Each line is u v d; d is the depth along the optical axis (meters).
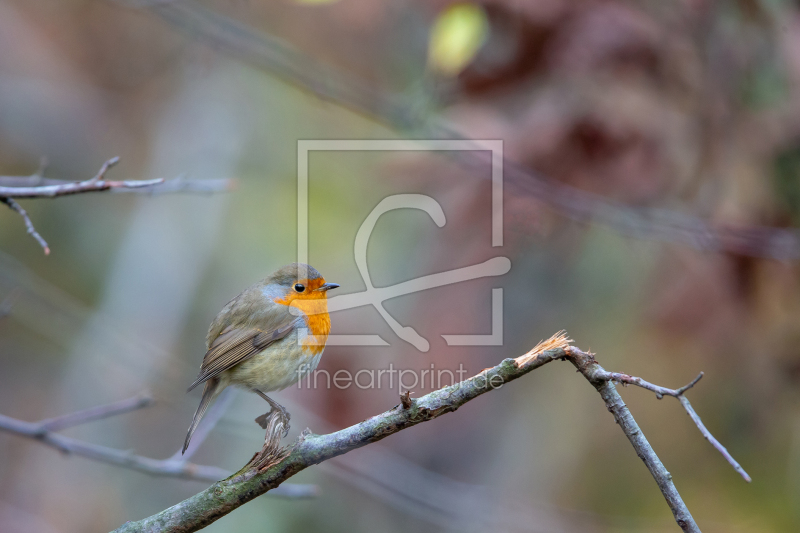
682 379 11.21
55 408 16.41
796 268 9.78
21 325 17.92
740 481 11.45
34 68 15.91
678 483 11.70
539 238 10.20
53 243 16.80
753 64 9.59
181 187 7.20
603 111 9.46
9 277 11.38
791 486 11.15
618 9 9.57
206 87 15.39
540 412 13.09
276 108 15.73
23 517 15.26
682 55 9.54
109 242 16.98
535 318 11.61
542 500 12.73
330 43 13.93
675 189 9.69
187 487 15.79
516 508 11.95
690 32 9.53
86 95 16.27
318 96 9.55
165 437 15.55
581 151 9.63
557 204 9.12
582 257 11.32
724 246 9.07
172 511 5.09
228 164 15.37
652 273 10.45
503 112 9.96
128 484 15.62
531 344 11.56
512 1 9.57
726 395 11.01
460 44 8.99
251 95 15.59
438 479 12.38
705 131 9.55
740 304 9.86
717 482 11.55
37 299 12.37
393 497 11.80
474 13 9.04
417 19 13.05
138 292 14.62
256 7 13.59
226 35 9.88
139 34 15.98
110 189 5.68
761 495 11.35
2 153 16.00
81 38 16.09
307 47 13.93
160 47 15.96
